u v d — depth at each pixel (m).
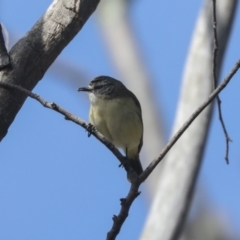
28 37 7.22
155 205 10.47
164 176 10.84
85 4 7.46
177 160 10.84
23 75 7.06
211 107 11.23
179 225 10.23
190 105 11.27
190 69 11.71
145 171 6.82
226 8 12.59
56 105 7.04
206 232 13.45
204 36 12.06
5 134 6.97
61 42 7.31
